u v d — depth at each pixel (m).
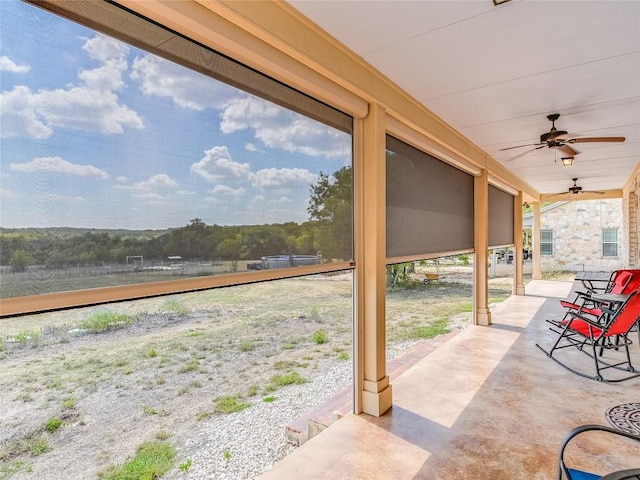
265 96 2.00
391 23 2.00
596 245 12.70
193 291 1.63
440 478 1.97
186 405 2.47
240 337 3.12
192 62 1.64
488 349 4.21
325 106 2.44
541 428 2.48
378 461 2.13
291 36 1.91
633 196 7.50
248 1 1.68
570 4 1.84
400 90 2.90
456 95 3.01
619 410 2.73
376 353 2.70
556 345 4.05
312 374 3.64
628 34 2.11
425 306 7.93
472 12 1.90
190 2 1.50
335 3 1.82
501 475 1.99
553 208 13.34
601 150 4.86
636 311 3.41
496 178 5.77
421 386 3.19
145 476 2.08
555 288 8.83
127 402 2.07
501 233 6.83
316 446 2.28
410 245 3.45
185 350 2.52
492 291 9.94
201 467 2.26
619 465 2.07
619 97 3.05
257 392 3.19
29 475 1.64
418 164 3.62
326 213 2.44
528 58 2.39
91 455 1.86
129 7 1.39
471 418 2.62
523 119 3.59
